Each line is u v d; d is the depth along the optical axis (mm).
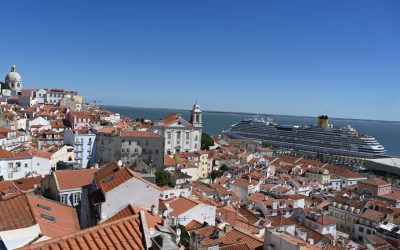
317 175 183000
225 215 81438
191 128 187875
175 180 124500
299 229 93688
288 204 116812
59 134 153500
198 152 177500
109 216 44719
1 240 29312
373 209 117938
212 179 159750
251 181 141000
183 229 57062
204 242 51812
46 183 62062
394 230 102938
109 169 54906
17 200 40094
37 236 31031
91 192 50875
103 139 137750
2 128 135750
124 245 20891
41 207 40375
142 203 47000
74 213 45750
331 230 103875
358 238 113125
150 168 108188
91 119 193375
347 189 164250
